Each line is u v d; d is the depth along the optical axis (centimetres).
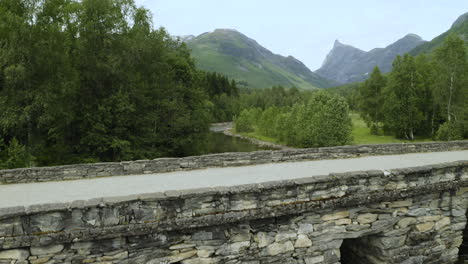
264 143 5734
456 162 994
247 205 752
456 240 1048
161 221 691
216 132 7969
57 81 2217
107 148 2388
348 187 848
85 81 2461
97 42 2455
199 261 756
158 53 2853
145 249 713
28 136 2219
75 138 2517
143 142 2725
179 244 738
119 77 2502
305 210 802
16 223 614
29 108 1989
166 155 2955
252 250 795
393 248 955
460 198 1038
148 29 2989
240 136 7019
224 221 732
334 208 862
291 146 5288
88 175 1145
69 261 660
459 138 3638
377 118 5706
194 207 714
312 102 4353
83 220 646
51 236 627
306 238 841
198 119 3275
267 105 10669
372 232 916
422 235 984
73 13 2488
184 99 3384
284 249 823
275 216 783
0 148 2003
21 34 2033
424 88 4766
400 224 955
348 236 887
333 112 3859
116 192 901
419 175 934
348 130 3872
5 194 904
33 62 2102
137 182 1038
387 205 928
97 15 2459
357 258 1084
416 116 4747
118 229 662
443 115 4159
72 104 2398
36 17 2239
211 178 1080
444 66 3947
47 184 1040
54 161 2322
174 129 2988
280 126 5722
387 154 1652
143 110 2803
